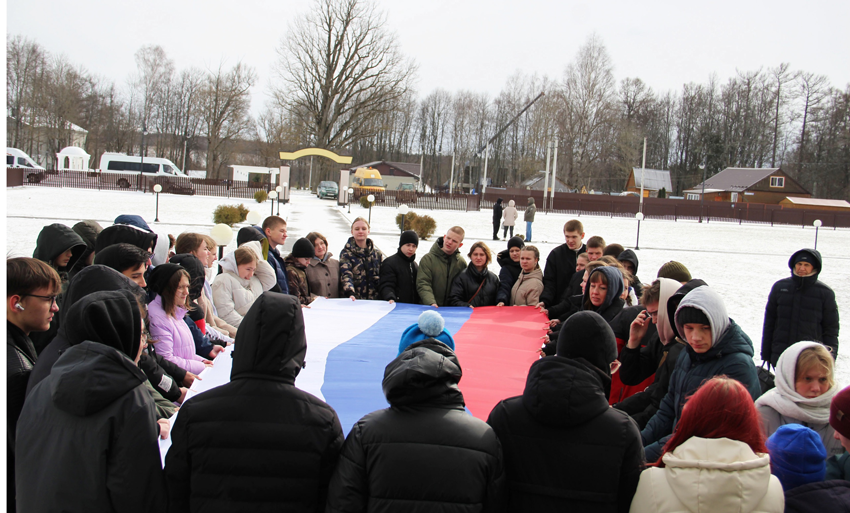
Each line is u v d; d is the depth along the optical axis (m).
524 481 2.06
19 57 56.41
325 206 39.19
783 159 75.06
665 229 32.84
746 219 47.06
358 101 53.47
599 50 58.62
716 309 2.72
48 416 1.95
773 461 2.19
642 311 3.59
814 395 2.60
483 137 90.44
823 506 1.97
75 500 1.91
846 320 9.89
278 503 1.97
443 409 2.01
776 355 5.25
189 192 41.53
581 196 53.66
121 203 28.67
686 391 2.79
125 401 1.96
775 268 17.30
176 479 2.02
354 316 5.35
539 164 72.81
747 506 1.75
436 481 1.90
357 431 2.01
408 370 1.96
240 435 1.96
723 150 77.12
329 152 39.31
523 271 6.12
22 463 1.97
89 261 4.29
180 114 70.38
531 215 23.11
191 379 3.46
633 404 3.40
